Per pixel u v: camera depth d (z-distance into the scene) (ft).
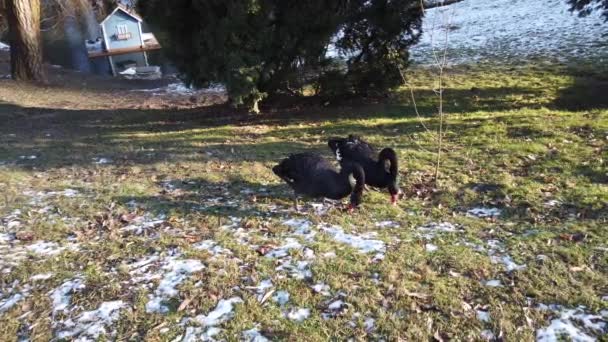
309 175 19.63
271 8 35.73
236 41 35.06
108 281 15.57
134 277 15.74
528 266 15.34
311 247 17.13
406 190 22.84
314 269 15.61
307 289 14.60
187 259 16.67
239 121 41.16
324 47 39.37
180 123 42.47
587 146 26.76
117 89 70.23
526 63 57.47
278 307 13.87
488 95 44.04
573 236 17.20
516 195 21.25
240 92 36.63
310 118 40.37
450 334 12.55
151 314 13.91
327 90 41.68
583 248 16.34
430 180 23.84
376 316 13.30
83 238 18.84
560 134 29.25
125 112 50.52
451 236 17.76
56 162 29.66
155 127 41.19
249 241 17.92
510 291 14.11
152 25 39.50
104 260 16.97
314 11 36.60
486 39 76.28
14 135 38.14
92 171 27.66
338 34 40.50
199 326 13.29
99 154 31.50
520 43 69.87
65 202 22.54
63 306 14.49
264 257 16.63
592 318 12.80
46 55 111.55
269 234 18.58
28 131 40.04
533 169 24.27
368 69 41.88
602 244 16.53
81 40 125.29
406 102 43.70
